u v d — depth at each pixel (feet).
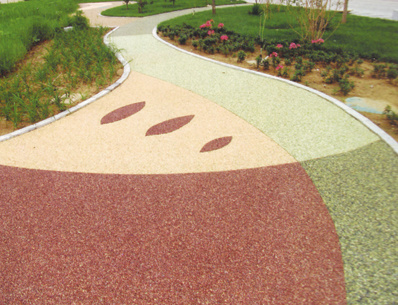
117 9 50.75
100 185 10.05
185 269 7.08
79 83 19.17
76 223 8.53
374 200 8.95
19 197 9.64
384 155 11.00
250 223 8.29
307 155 11.23
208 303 6.32
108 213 8.84
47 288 6.78
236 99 16.15
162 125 13.84
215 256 7.38
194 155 11.49
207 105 15.60
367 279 6.70
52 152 12.10
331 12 38.42
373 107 14.98
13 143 12.82
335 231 7.97
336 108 14.71
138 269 7.13
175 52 25.11
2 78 20.08
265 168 10.57
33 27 29.04
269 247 7.57
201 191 9.55
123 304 6.38
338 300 6.29
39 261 7.43
